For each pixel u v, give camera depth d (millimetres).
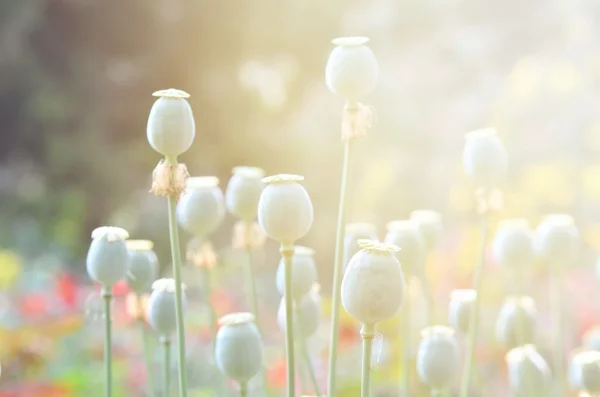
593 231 7488
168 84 16781
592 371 2434
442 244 7805
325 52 16469
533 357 2727
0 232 12844
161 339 2500
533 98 9836
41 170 15461
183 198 2725
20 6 16188
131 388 5898
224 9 16516
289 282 1947
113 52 16734
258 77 16969
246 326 2225
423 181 10977
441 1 11742
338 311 2031
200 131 16375
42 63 16453
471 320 2543
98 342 6691
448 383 2531
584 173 8781
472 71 11398
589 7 10148
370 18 12422
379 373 5496
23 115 16141
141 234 12062
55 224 13664
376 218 10867
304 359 2516
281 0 16359
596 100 9680
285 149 14945
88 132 15969
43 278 9312
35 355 6457
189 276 8094
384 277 1723
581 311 6078
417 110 11469
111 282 2230
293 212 1947
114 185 15273
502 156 2500
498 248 2924
